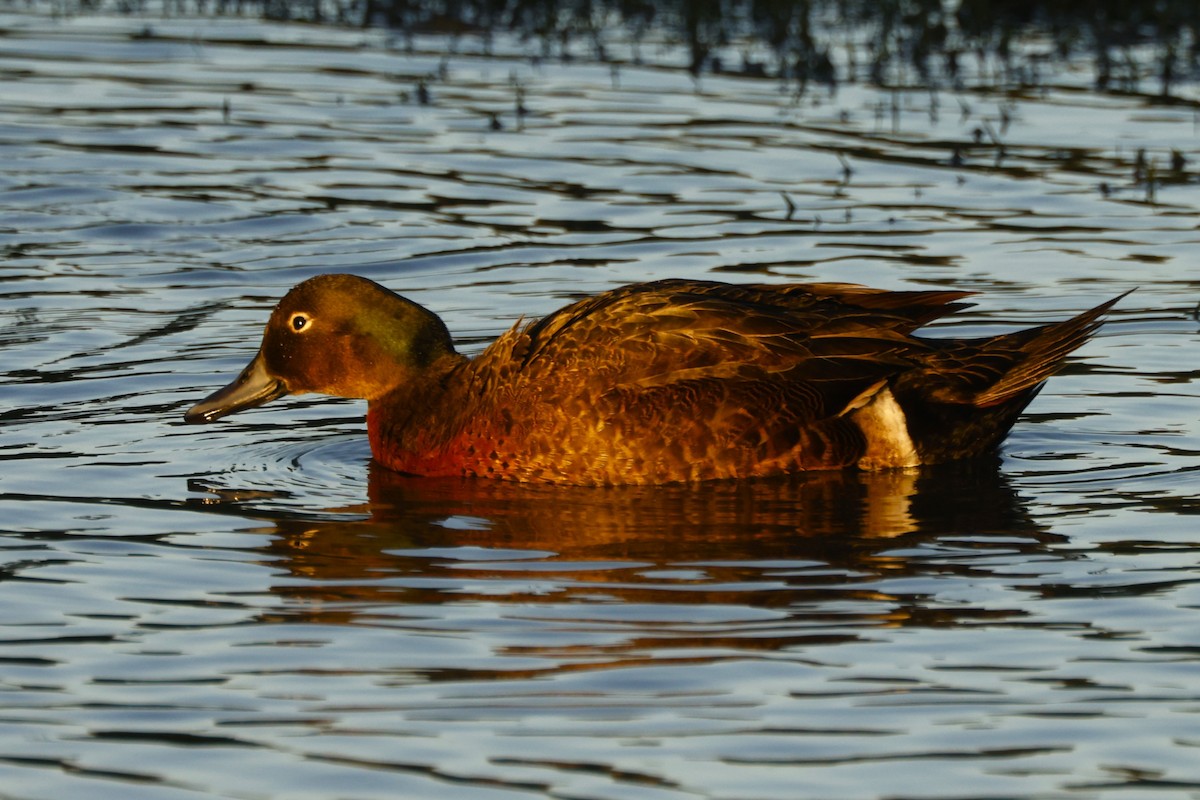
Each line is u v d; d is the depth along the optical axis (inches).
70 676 357.4
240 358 589.9
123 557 425.7
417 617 387.5
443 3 1147.3
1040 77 974.4
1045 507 461.4
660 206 758.5
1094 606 388.5
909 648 367.2
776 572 413.4
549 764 319.6
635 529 448.8
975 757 321.1
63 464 497.0
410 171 808.9
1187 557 419.2
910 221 733.9
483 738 329.4
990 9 1108.5
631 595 398.9
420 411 509.0
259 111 910.4
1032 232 720.3
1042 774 315.3
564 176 802.2
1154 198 762.2
